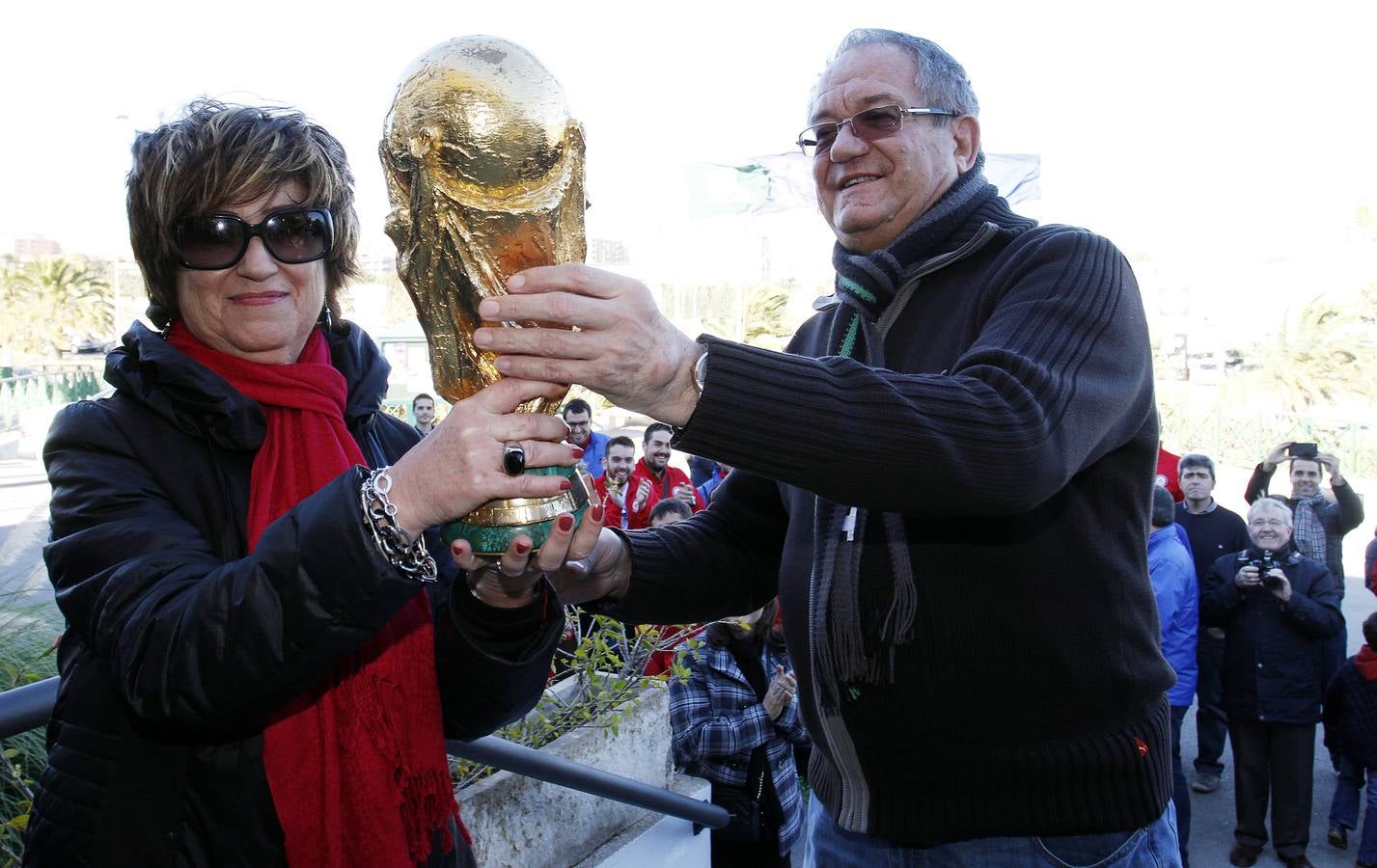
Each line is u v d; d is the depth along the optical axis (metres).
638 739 2.91
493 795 2.38
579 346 0.90
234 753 1.21
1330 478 6.43
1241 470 16.20
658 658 3.38
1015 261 1.47
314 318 1.43
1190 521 5.71
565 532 1.01
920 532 1.48
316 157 1.35
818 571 1.57
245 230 1.28
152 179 1.28
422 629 1.35
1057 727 1.49
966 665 1.48
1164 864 1.56
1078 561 1.48
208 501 1.26
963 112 1.72
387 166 1.02
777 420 0.97
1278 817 4.69
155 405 1.25
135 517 1.18
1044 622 1.46
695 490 6.70
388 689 1.30
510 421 0.96
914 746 1.53
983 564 1.46
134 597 1.10
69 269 32.47
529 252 1.00
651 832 2.80
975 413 1.07
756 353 0.99
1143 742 1.52
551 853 2.55
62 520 1.19
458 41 1.02
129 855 1.16
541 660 1.33
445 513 0.97
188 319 1.37
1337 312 20.75
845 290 1.72
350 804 1.28
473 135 0.95
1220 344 25.80
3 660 2.38
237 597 1.00
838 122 1.73
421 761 1.32
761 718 3.09
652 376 0.93
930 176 1.69
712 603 1.82
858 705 1.56
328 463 1.35
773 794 3.10
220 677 1.01
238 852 1.21
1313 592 4.65
